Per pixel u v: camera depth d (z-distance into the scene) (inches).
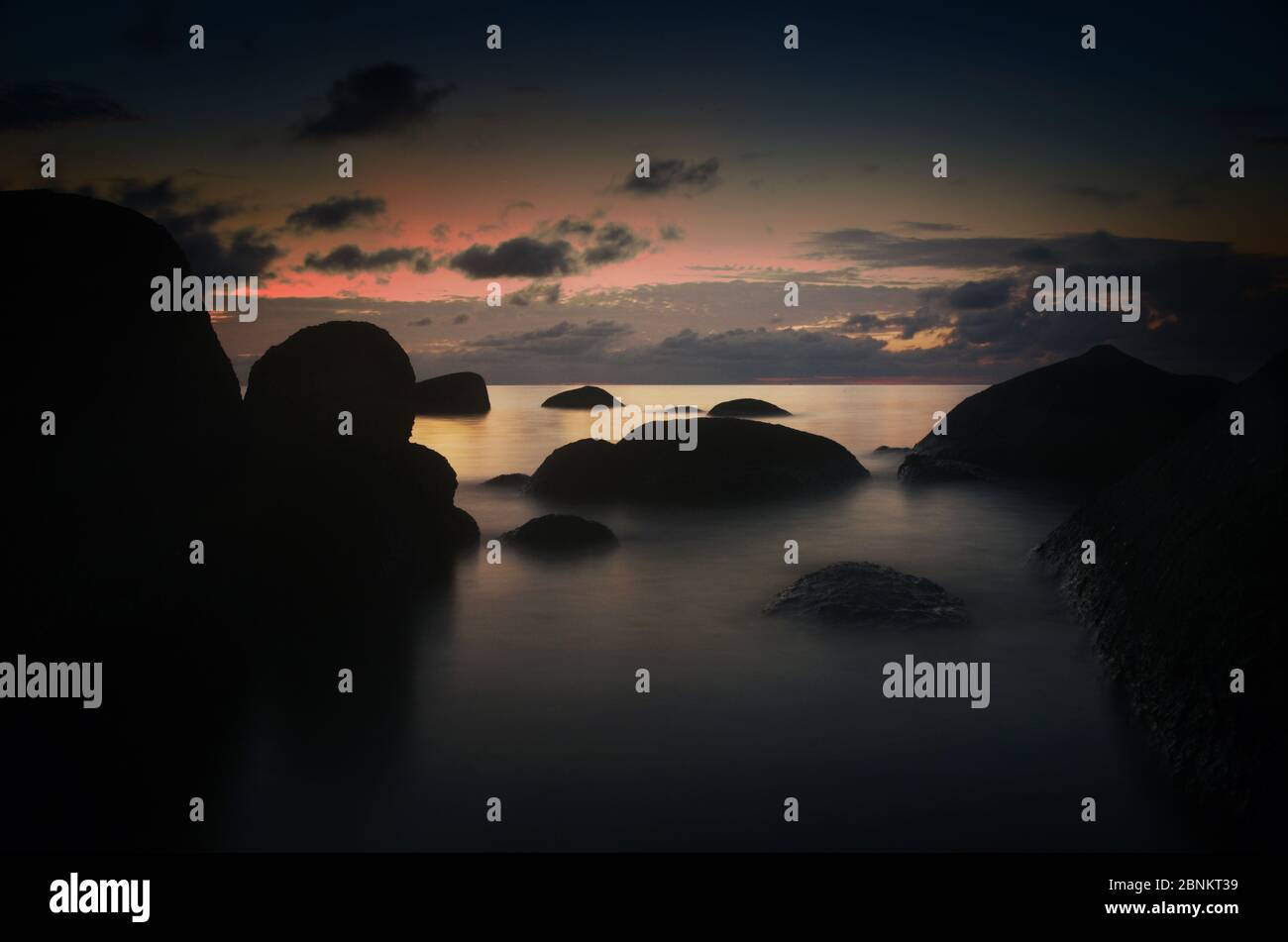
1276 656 198.7
